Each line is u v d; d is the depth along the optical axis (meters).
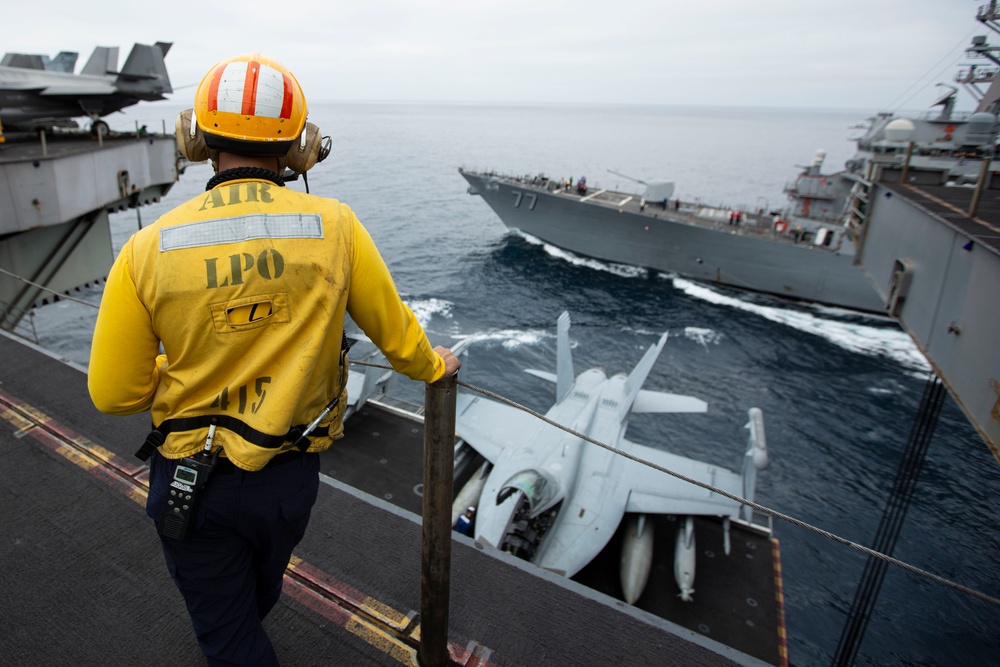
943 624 15.81
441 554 2.30
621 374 22.86
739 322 36.50
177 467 1.69
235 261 1.52
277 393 1.59
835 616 15.88
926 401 12.12
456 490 16.08
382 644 2.74
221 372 1.63
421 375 1.96
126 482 3.84
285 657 2.64
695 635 2.88
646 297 39.66
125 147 18.67
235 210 1.56
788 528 19.17
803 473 22.16
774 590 13.01
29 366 5.31
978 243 5.77
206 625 1.94
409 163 102.62
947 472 22.39
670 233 42.00
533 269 43.97
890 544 18.61
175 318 1.54
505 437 17.62
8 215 13.86
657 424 25.02
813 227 42.09
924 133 32.81
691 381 29.12
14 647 2.67
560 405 19.84
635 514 15.28
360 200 65.75
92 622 2.81
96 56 29.12
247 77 1.60
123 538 3.37
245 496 1.73
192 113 1.74
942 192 8.67
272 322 1.58
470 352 30.59
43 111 25.36
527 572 3.21
